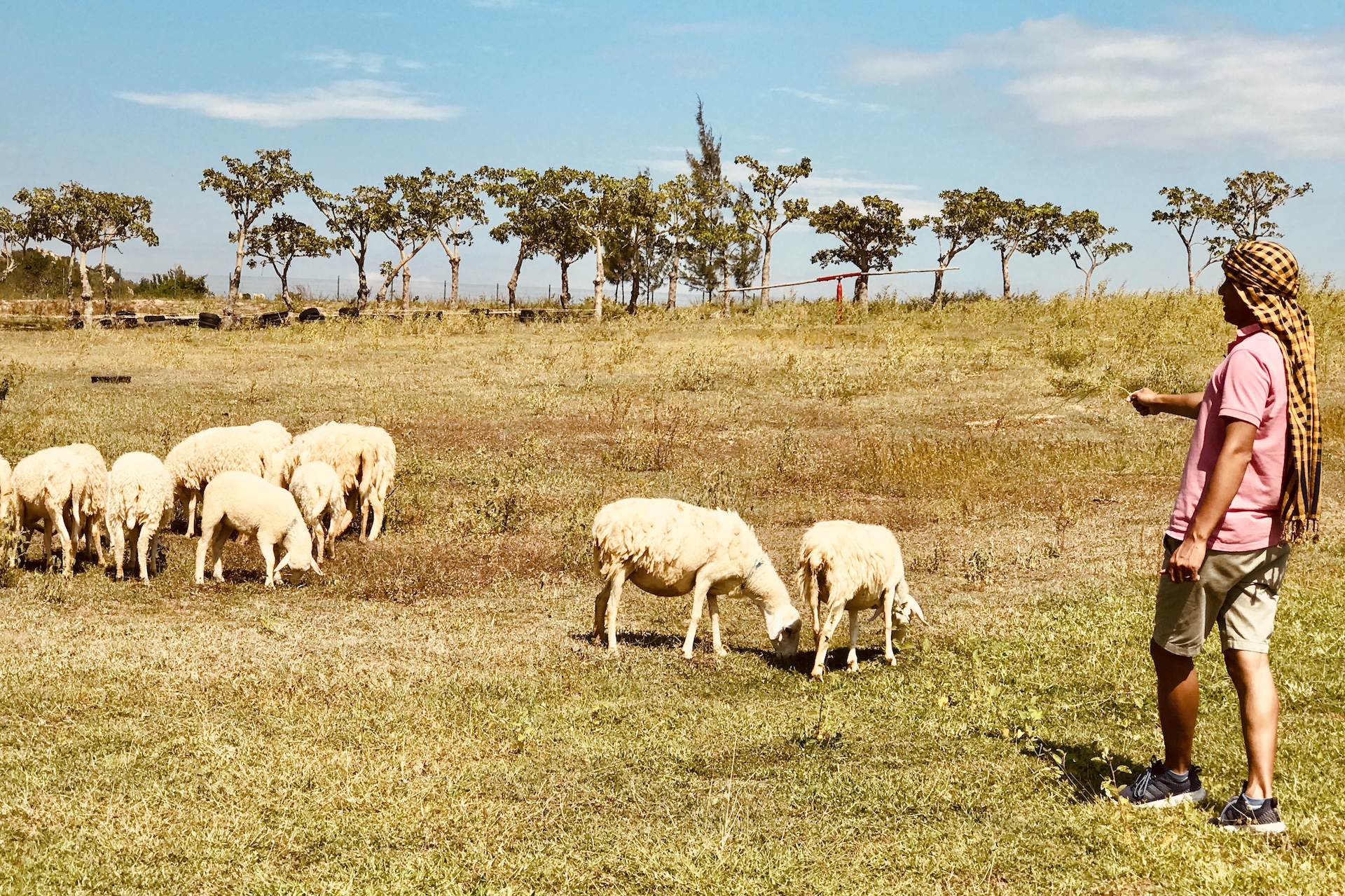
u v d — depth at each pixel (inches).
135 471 392.5
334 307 2652.6
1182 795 188.1
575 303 2847.0
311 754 223.9
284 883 168.7
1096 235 2437.3
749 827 190.1
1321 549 419.8
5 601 363.6
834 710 256.4
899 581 305.7
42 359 1191.6
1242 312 178.9
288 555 400.5
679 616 369.4
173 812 194.7
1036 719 230.2
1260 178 2468.0
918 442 688.4
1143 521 499.5
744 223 2182.6
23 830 185.2
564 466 629.9
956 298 1947.6
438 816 195.2
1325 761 210.1
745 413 832.9
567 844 184.5
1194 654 180.7
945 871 172.6
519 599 383.2
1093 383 876.6
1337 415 716.7
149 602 369.4
